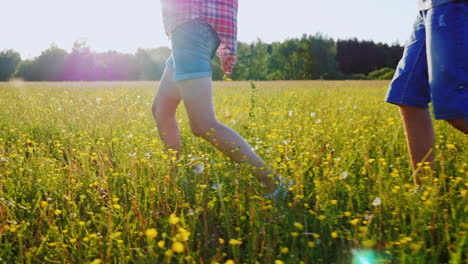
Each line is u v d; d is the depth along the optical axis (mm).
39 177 2789
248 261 1808
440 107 2188
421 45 2418
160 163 2826
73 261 1838
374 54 97750
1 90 14258
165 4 2551
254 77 84000
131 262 1870
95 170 3023
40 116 5641
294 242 1761
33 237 2010
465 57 2100
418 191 2113
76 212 2266
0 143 4012
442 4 2152
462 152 3195
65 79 98250
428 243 1931
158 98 3008
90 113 5938
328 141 3787
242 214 2270
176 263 1830
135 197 2311
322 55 86125
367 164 2652
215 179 2699
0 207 2127
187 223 2174
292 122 4641
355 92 11719
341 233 1926
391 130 4145
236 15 2775
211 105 2588
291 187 2389
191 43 2496
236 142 2592
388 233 1876
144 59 100312
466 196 2061
